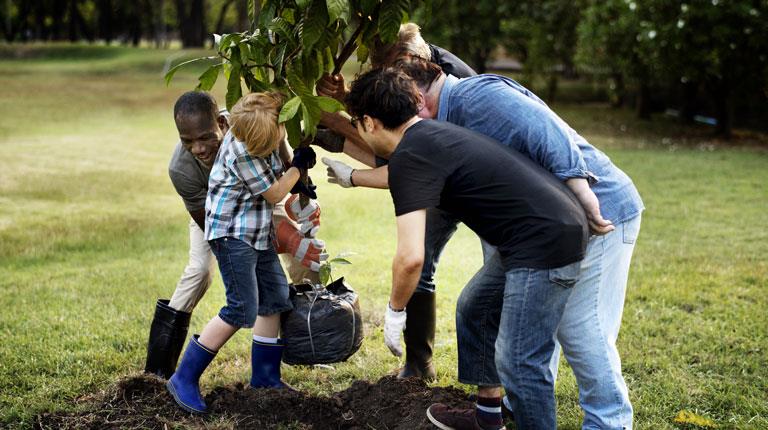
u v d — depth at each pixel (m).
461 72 3.67
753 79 14.59
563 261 2.71
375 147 2.96
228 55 3.27
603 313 3.06
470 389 3.87
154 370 3.85
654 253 6.52
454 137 2.76
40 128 16.03
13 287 5.56
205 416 3.45
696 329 4.60
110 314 4.95
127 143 14.17
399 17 3.16
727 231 7.32
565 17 19.42
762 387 3.83
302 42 3.11
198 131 3.28
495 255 3.17
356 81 2.88
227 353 4.33
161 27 52.03
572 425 3.46
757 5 13.80
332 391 3.84
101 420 3.38
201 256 3.79
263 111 3.11
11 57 37.00
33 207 8.54
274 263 3.57
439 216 3.77
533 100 2.98
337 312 3.71
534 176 2.74
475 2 20.91
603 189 3.00
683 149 14.05
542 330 2.78
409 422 3.38
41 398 3.65
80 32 55.62
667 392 3.76
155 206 8.80
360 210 8.45
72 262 6.39
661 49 14.25
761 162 12.05
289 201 3.64
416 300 3.87
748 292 5.33
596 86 23.95
